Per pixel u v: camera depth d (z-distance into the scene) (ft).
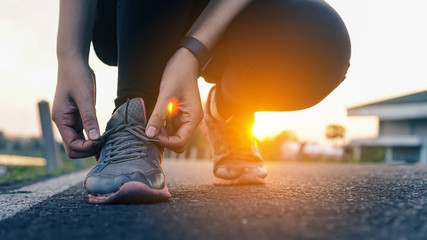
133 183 3.76
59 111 4.06
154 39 4.08
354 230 2.50
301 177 8.32
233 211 3.22
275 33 4.39
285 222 2.75
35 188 7.00
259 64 4.62
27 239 2.41
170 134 4.27
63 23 4.08
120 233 2.50
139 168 3.94
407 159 66.64
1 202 4.54
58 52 4.04
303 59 4.44
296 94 4.84
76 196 5.16
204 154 52.70
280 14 4.42
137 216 3.07
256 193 4.69
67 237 2.43
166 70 4.05
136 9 4.07
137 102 4.19
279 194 4.52
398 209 3.25
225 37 4.92
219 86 5.70
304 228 2.56
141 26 4.07
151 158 4.13
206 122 6.29
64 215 3.25
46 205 4.08
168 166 18.89
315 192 4.70
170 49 4.15
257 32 4.46
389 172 10.70
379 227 2.58
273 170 12.84
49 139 16.61
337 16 4.62
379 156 60.23
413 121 67.05
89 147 4.11
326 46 4.41
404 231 2.47
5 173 12.63
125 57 4.21
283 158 50.29
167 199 4.04
